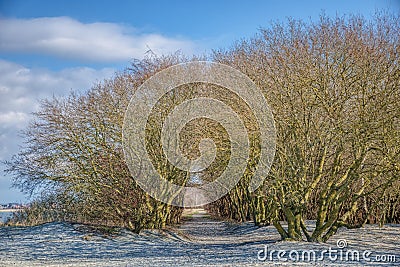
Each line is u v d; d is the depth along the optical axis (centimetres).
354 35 2162
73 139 2788
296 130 2108
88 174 2750
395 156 1936
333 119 2008
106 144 2769
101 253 2050
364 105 1998
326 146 2066
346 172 2100
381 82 2041
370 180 2091
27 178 2806
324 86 2050
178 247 2362
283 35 2320
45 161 2792
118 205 2770
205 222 5119
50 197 2892
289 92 2122
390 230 3017
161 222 3062
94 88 2870
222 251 2061
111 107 2792
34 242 2281
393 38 2264
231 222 4631
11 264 1662
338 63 2091
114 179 2730
